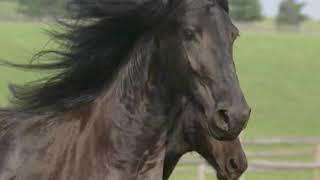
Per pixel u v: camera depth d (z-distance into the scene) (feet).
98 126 27.45
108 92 27.84
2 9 270.46
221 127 24.89
